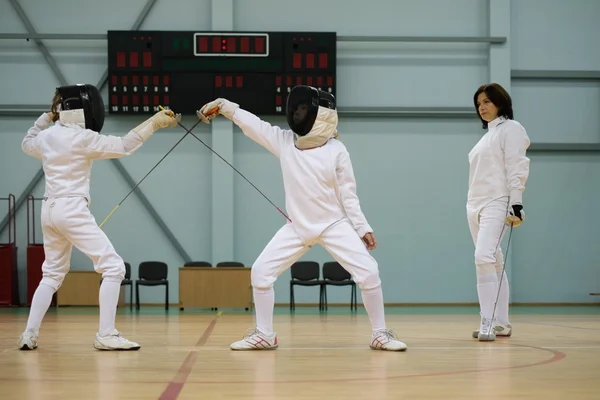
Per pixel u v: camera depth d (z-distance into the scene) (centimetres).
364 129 1196
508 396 266
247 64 1148
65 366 356
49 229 444
